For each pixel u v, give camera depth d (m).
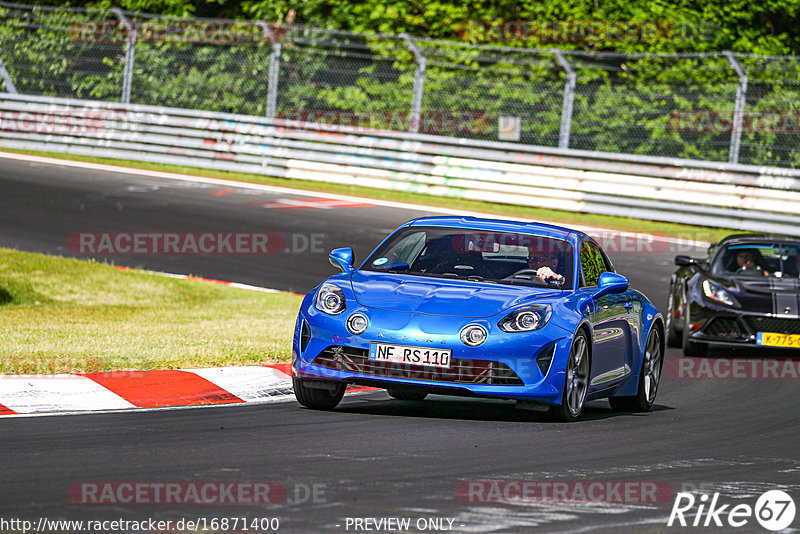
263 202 84.12
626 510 21.52
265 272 64.25
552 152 88.88
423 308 31.25
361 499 21.23
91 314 50.34
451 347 30.41
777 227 82.06
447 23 106.69
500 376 30.58
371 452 25.86
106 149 100.00
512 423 31.30
